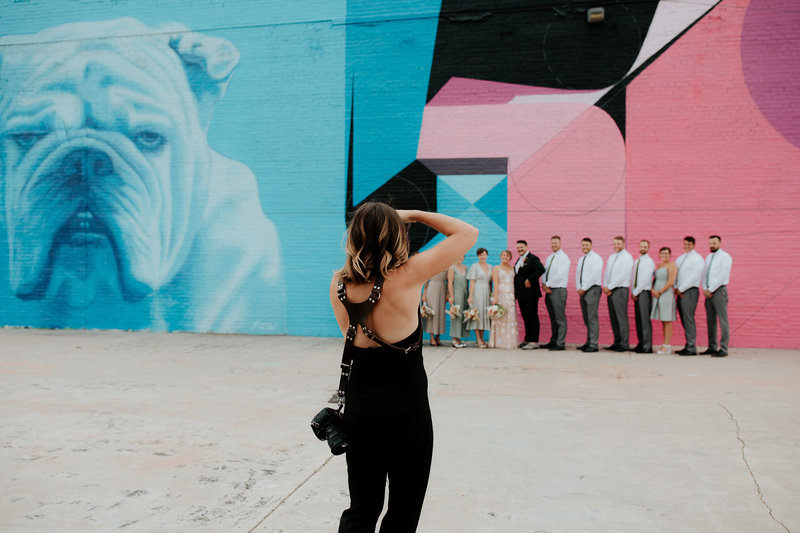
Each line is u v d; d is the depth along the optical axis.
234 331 11.68
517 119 10.77
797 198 9.86
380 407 1.87
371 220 1.96
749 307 9.99
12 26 12.55
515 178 10.76
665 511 3.14
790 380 6.86
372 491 1.91
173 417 5.10
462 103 10.95
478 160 10.88
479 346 9.95
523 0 10.74
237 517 3.04
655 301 9.24
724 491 3.43
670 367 7.77
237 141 11.71
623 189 10.41
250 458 4.01
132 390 6.21
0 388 6.28
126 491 3.40
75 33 12.28
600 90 10.49
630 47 10.39
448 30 11.00
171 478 3.62
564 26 10.62
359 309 1.92
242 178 11.70
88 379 6.82
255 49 11.65
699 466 3.87
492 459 4.00
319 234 11.41
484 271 9.89
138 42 12.05
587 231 10.52
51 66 12.39
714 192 10.12
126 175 12.08
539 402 5.71
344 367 1.96
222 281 11.74
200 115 11.84
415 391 1.92
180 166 11.90
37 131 12.43
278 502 3.25
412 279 1.94
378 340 1.89
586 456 4.07
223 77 11.76
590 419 5.07
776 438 4.50
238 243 11.70
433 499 3.31
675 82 10.26
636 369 7.59
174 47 11.92
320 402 5.70
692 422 4.97
